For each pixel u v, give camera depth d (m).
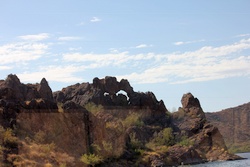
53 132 114.12
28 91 133.12
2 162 87.56
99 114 165.12
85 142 122.25
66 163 103.94
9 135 96.75
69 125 121.44
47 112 118.00
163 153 151.62
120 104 199.00
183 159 155.62
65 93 198.50
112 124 146.50
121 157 135.38
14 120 106.00
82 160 112.19
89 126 127.38
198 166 142.38
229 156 179.38
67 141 115.50
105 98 196.75
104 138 131.75
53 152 104.38
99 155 122.81
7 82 128.88
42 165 94.81
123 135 144.00
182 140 185.00
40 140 106.38
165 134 178.50
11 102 113.19
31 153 96.81
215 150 184.38
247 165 142.75
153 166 141.25
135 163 137.25
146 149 155.62
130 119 184.00
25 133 105.25
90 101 190.00
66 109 124.94
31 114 113.06
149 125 195.75
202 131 193.88
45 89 144.00
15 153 92.81
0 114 105.31
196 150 176.38
